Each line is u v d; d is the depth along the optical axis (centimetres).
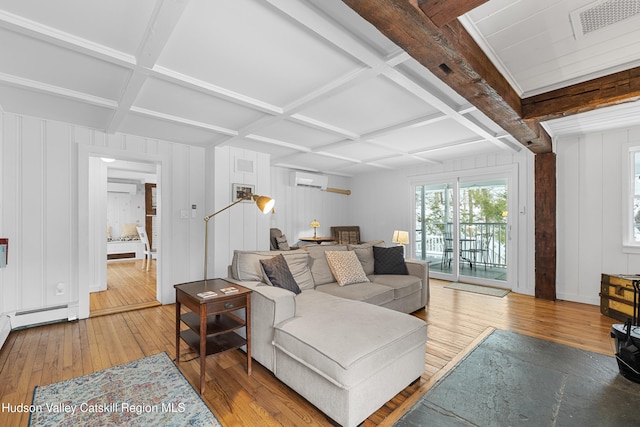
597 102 239
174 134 365
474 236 536
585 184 405
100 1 149
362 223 718
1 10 153
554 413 177
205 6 153
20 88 235
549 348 262
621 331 220
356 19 162
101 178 467
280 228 628
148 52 186
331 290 303
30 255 307
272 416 174
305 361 180
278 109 288
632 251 369
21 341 274
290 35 178
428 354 252
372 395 171
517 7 163
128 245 818
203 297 200
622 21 173
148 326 314
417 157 518
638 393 195
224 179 428
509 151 471
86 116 302
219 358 245
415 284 358
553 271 413
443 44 161
